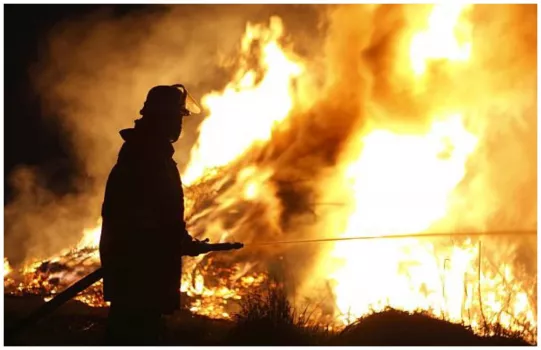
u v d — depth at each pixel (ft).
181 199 16.88
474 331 20.80
